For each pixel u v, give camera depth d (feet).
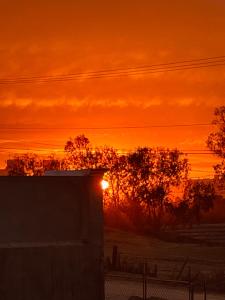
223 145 230.07
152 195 290.56
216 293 94.12
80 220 63.82
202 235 258.37
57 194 62.75
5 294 59.00
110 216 287.69
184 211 292.61
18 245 60.18
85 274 63.57
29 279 60.34
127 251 192.85
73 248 62.85
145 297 75.87
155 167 296.10
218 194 300.40
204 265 145.28
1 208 60.08
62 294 62.03
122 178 297.53
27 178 61.31
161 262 151.94
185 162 294.46
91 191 64.39
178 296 87.56
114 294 86.69
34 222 61.41
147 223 288.71
